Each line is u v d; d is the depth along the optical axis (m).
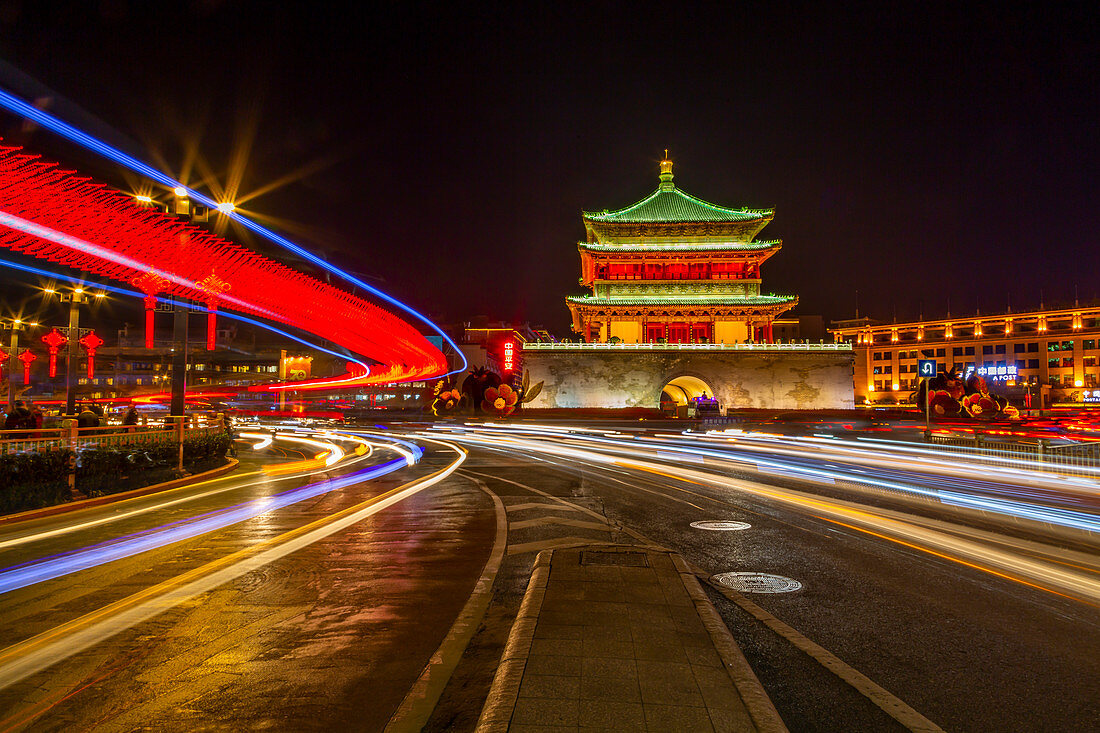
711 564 7.73
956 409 54.28
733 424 49.59
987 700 4.11
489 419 56.94
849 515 11.16
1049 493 13.94
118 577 7.29
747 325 59.97
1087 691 4.24
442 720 3.81
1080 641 5.16
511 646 4.51
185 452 18.67
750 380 56.62
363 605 6.13
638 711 3.54
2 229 10.93
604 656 4.31
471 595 6.43
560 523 10.30
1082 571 7.35
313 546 8.89
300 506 12.87
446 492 14.54
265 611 5.98
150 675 4.54
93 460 14.02
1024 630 5.41
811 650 4.93
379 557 8.16
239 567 7.69
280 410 78.19
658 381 56.69
